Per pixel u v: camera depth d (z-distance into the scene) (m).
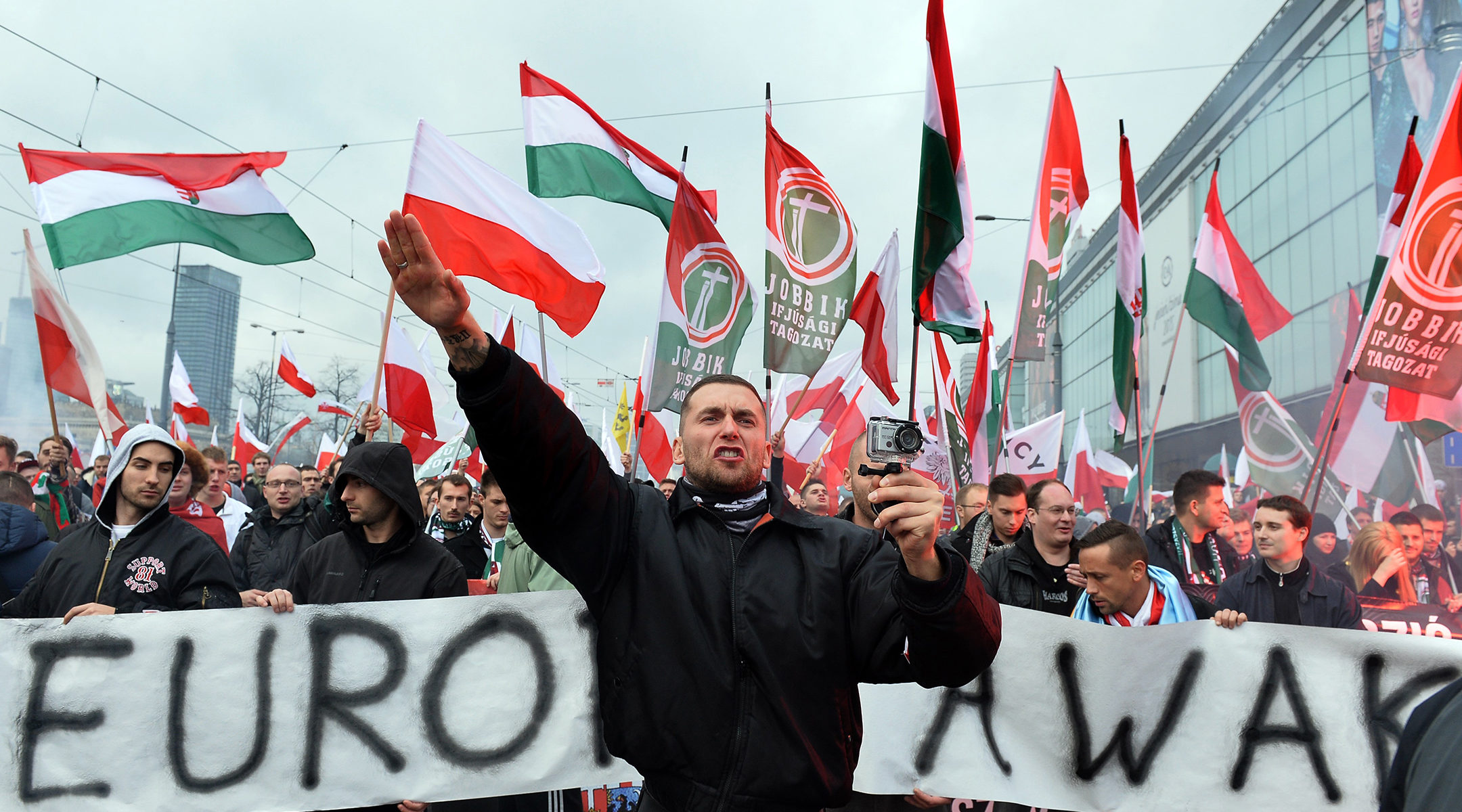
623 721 1.93
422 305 1.70
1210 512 5.14
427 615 3.29
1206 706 3.22
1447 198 4.29
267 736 3.18
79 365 5.13
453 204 4.99
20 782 3.04
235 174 5.61
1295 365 23.80
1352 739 3.14
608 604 1.99
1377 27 19.06
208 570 3.46
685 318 5.54
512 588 4.22
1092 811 3.22
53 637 3.12
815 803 1.88
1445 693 1.45
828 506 6.35
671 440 8.34
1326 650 3.20
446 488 5.44
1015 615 3.35
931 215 3.39
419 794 3.20
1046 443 8.06
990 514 4.78
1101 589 3.41
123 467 3.43
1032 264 5.30
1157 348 34.53
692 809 1.87
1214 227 7.02
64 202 5.18
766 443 2.17
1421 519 6.50
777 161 5.34
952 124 3.38
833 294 5.29
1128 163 5.62
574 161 5.89
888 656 1.94
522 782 3.23
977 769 3.29
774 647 1.90
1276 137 24.69
